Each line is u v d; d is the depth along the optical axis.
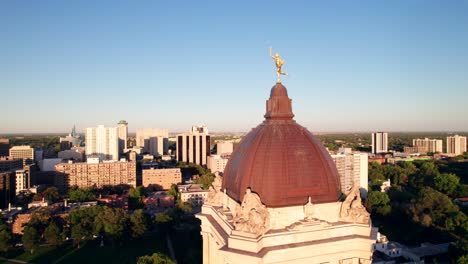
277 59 72.56
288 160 64.88
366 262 64.12
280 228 62.56
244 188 65.44
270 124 69.75
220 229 69.88
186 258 185.75
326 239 63.19
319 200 65.12
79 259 191.00
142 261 138.38
